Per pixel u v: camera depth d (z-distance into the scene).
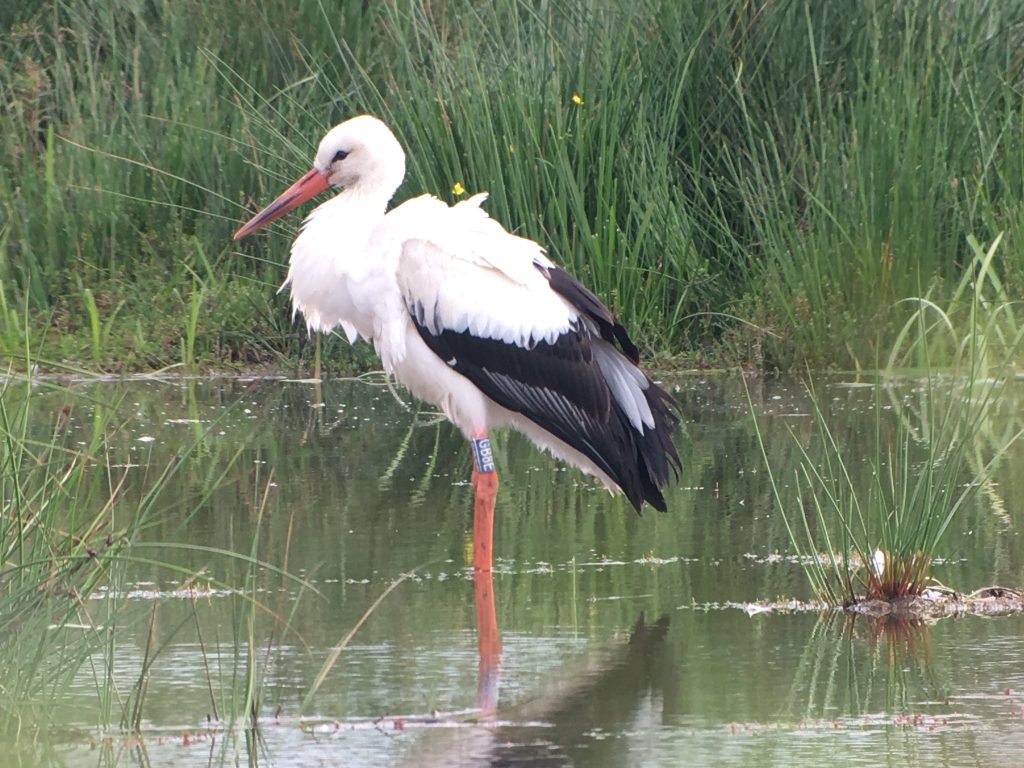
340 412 15.22
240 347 17.22
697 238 17.66
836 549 10.29
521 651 8.21
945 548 10.30
